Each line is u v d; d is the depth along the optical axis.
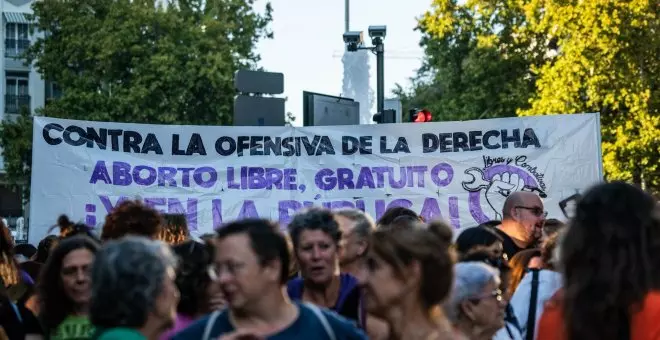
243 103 17.11
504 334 7.47
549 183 14.41
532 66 39.84
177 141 14.54
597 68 35.09
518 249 10.53
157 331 5.30
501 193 14.48
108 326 5.19
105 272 5.20
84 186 14.27
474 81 42.47
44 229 14.16
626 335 4.83
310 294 7.41
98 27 48.56
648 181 35.88
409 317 5.19
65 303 7.09
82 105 48.19
